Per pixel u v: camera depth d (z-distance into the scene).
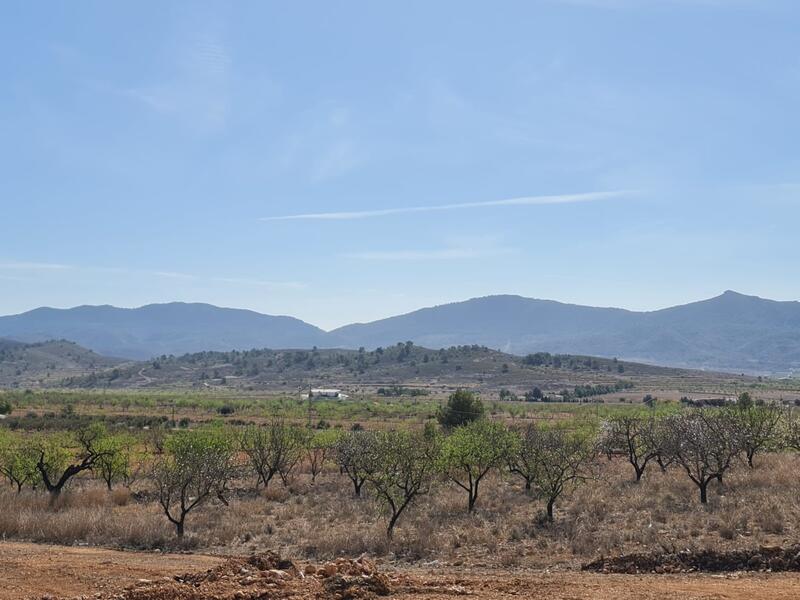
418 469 27.45
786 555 17.30
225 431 54.41
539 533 23.64
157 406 126.31
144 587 13.68
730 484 31.30
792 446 35.34
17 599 13.63
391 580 14.89
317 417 98.25
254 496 36.22
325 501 33.62
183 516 25.03
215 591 13.48
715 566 17.41
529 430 35.59
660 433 35.41
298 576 15.07
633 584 15.09
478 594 13.70
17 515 26.12
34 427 76.31
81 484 41.88
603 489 32.34
